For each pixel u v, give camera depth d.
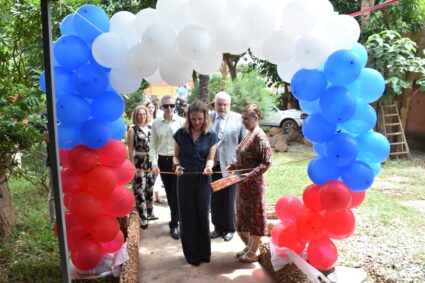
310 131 3.07
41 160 4.95
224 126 4.25
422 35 9.32
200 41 2.70
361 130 3.06
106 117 3.20
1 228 4.45
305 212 3.28
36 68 5.10
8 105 4.00
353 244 4.28
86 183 3.20
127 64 2.88
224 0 2.78
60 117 2.98
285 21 2.81
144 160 4.80
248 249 3.80
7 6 4.62
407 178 7.40
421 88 8.69
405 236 4.50
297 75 2.97
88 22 3.00
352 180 2.98
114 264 3.48
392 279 3.41
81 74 2.99
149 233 4.64
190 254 3.71
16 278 3.62
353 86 3.04
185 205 3.64
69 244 3.24
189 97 12.16
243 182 3.54
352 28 2.85
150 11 2.94
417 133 10.68
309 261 3.32
